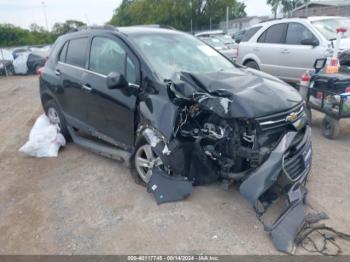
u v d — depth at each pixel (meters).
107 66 4.38
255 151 3.12
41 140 5.11
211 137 3.31
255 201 2.96
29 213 3.61
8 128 6.82
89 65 4.71
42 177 4.42
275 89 3.56
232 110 3.07
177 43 4.54
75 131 5.36
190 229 3.15
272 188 3.28
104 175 4.34
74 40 5.17
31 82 14.61
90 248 3.01
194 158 3.42
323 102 5.18
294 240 2.90
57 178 4.36
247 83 3.51
